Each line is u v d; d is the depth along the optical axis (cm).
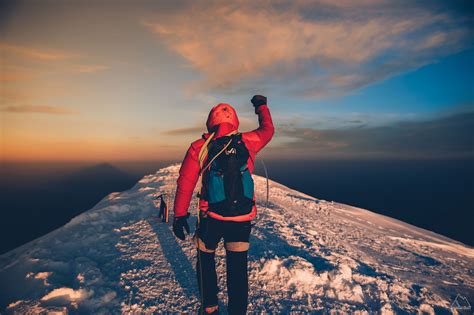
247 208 193
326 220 697
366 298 284
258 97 239
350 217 917
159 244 392
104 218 527
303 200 992
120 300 262
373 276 324
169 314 246
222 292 280
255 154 216
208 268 210
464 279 412
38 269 315
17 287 280
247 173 197
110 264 332
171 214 546
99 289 275
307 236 451
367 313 260
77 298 264
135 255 356
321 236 477
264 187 1116
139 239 412
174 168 1223
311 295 282
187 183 198
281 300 272
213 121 206
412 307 275
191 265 330
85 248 380
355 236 587
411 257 502
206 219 201
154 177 1108
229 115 207
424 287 321
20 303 250
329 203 1151
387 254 492
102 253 363
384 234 693
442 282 378
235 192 188
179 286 287
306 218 661
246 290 204
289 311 256
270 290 288
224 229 197
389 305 271
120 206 591
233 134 202
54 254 357
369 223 897
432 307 279
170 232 441
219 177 189
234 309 201
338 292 287
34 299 255
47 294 259
